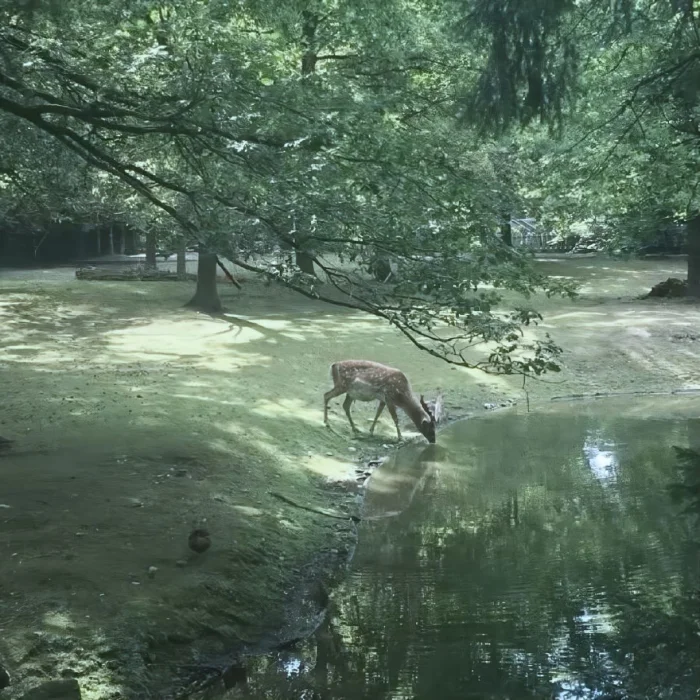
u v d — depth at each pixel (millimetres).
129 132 10734
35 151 14508
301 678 7555
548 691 6789
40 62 10609
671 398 21188
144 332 25031
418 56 22297
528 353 23875
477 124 7902
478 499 13016
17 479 11508
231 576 9227
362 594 9398
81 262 45094
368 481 14188
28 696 6469
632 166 16234
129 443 13562
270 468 13648
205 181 11531
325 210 10242
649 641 5812
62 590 8242
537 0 7262
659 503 12250
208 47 12266
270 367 20953
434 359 23141
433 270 10320
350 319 28109
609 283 39344
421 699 6984
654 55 13086
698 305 31938
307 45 22516
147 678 7387
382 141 11359
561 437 17109
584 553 10242
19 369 19531
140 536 9852
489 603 8914
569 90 8336
